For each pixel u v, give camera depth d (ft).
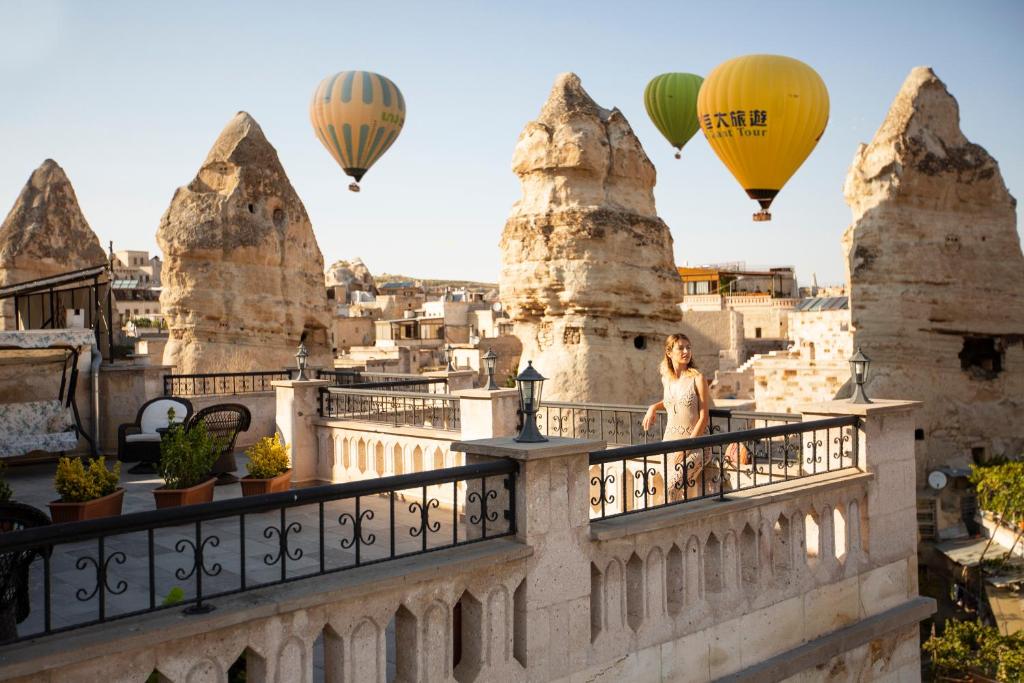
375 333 255.70
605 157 68.80
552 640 19.08
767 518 23.97
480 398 35.60
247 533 31.37
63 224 87.66
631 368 68.13
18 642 13.14
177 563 26.89
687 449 22.07
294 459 41.73
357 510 16.72
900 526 28.27
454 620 19.13
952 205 97.91
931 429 96.68
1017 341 99.66
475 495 19.62
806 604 24.99
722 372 169.58
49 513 34.86
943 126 97.96
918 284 96.84
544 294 68.54
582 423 56.03
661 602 21.35
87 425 51.62
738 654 23.08
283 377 64.49
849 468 27.32
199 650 14.33
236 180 80.28
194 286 77.77
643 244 68.80
